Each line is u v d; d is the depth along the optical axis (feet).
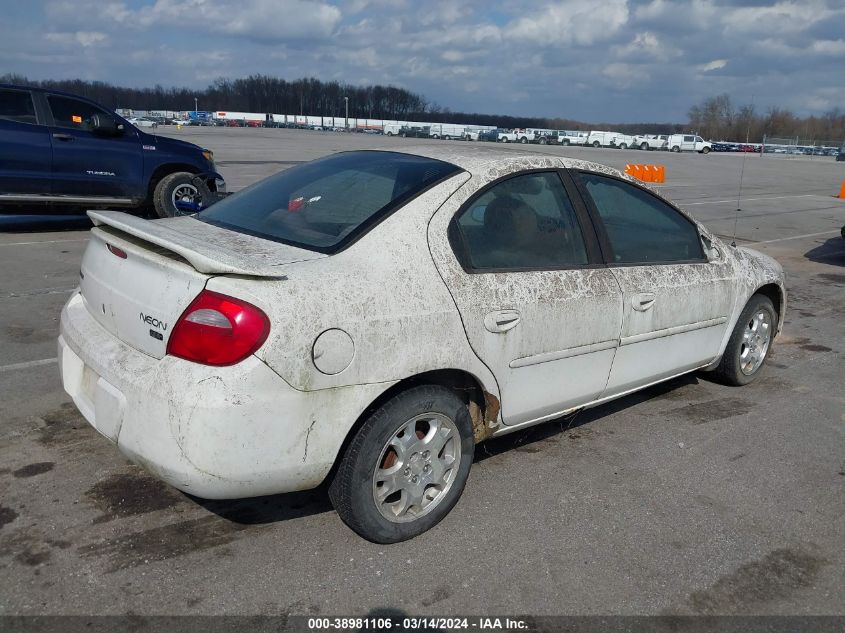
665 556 9.95
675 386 16.75
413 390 9.50
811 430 14.52
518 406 11.00
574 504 11.20
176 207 34.32
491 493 11.41
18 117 30.37
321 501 10.93
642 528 10.61
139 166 33.40
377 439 9.21
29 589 8.59
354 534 10.11
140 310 8.84
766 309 16.55
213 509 10.53
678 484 12.01
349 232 9.59
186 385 8.09
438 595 8.89
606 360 12.16
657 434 13.98
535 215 11.32
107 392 8.77
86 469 11.43
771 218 53.11
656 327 12.94
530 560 9.70
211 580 8.95
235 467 8.21
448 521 10.54
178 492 10.91
